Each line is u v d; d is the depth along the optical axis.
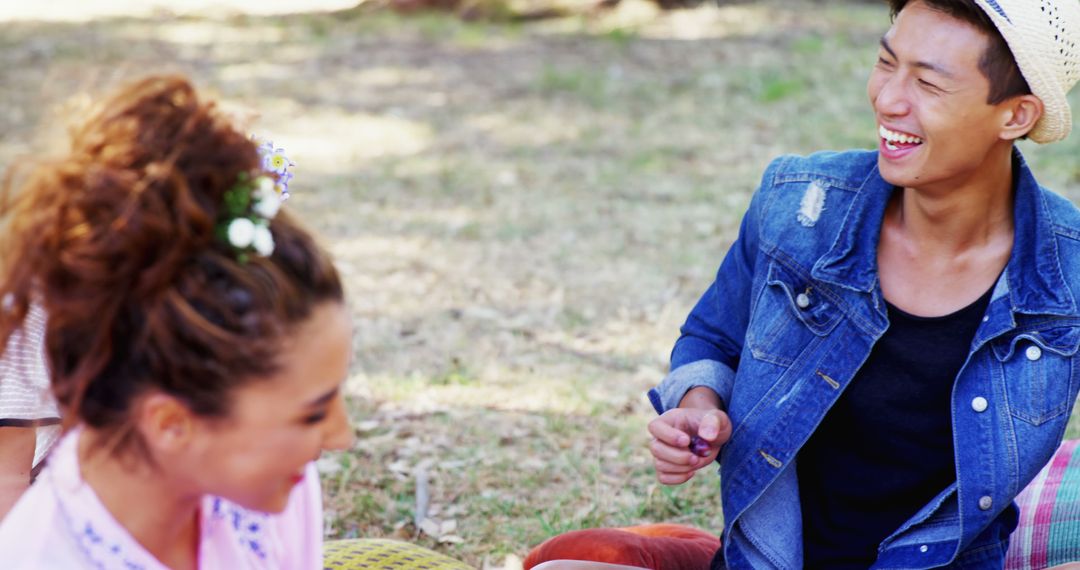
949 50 2.20
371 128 9.17
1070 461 3.10
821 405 2.44
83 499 1.59
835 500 2.54
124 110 1.50
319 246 1.57
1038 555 2.95
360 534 3.80
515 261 6.38
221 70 10.86
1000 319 2.34
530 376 4.96
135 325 1.46
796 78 10.00
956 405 2.38
